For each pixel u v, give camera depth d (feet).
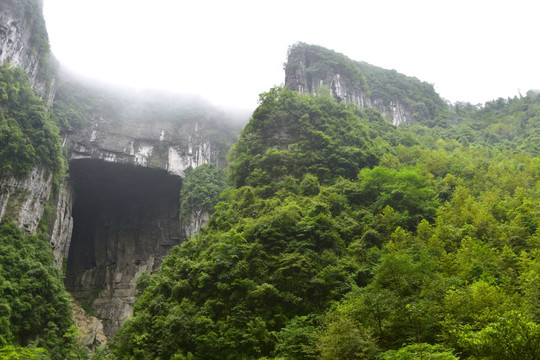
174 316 117.91
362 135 217.97
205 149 359.05
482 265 104.63
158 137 346.13
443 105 386.32
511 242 120.06
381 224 140.26
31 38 300.40
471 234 125.29
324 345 80.48
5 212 227.61
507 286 93.66
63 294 220.64
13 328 181.98
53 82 315.78
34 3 302.66
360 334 78.38
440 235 125.08
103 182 337.93
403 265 96.63
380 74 379.35
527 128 311.47
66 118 313.53
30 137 253.44
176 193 355.77
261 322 106.32
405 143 255.91
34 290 201.57
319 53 340.80
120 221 362.94
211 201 302.25
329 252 126.00
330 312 99.76
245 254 129.08
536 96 368.27
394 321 82.17
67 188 305.53
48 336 197.06
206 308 119.24
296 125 214.90
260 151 209.56
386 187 158.61
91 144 318.45
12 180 234.17
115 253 352.69
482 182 173.47
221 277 123.54
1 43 264.93
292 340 94.94
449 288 88.17
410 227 143.64
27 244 227.61
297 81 323.78
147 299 145.59
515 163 197.98
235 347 106.42
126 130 337.93
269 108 225.56
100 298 326.44
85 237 360.07
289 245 128.88
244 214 165.68
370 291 96.12
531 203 135.85
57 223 277.03
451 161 200.13
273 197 172.14
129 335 128.98
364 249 129.18
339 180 179.22
